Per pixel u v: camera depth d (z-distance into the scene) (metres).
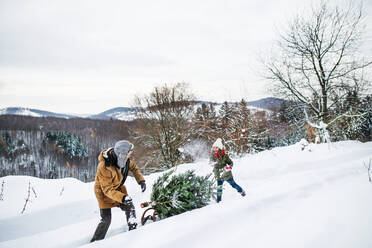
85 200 4.89
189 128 17.88
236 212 2.75
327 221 2.39
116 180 3.09
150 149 18.42
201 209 3.00
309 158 7.98
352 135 14.24
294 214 2.66
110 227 3.46
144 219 3.45
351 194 3.05
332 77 13.59
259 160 8.02
